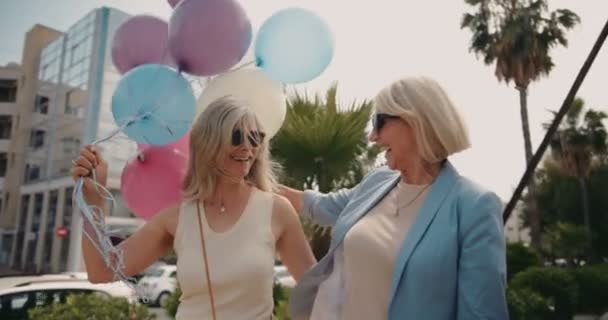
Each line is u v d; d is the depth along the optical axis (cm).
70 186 2412
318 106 517
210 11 216
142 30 243
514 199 344
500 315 134
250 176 196
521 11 1658
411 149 167
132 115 206
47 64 2817
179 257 178
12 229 2817
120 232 185
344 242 169
